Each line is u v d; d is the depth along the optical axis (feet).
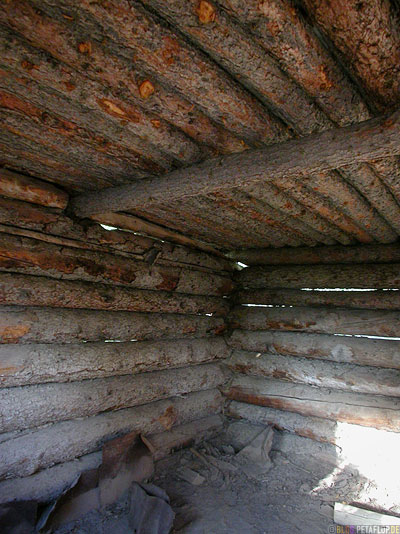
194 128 7.77
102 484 12.50
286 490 14.58
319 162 7.34
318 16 5.15
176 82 6.37
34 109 7.32
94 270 13.58
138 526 11.45
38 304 12.18
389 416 15.24
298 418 17.54
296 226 15.40
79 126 7.90
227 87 6.49
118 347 14.71
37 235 11.84
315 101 6.91
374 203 11.80
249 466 16.12
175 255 17.20
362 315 16.98
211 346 19.36
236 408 19.26
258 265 21.35
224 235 17.62
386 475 14.35
